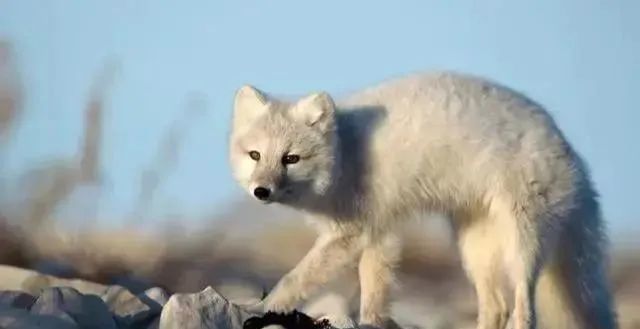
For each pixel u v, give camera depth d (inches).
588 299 807.1
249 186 775.1
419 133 781.3
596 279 808.3
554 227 780.6
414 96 789.9
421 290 1261.1
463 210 798.5
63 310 714.2
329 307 879.7
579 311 809.5
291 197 775.7
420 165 782.5
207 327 692.7
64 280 953.5
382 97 796.6
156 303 829.2
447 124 779.4
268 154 765.9
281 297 786.8
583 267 801.6
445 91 788.0
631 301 1327.5
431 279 1291.8
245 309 740.7
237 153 786.2
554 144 782.5
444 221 847.7
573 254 798.5
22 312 694.5
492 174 776.3
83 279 1136.8
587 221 796.0
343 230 792.9
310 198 780.0
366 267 796.6
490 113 781.3
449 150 779.4
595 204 802.8
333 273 794.2
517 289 778.2
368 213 789.9
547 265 799.1
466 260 812.6
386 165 782.5
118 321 780.0
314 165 768.9
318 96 772.0
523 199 775.7
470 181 781.9
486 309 805.2
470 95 785.6
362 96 805.2
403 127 783.7
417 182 786.2
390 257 796.6
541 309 813.9
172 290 1177.4
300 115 773.9
